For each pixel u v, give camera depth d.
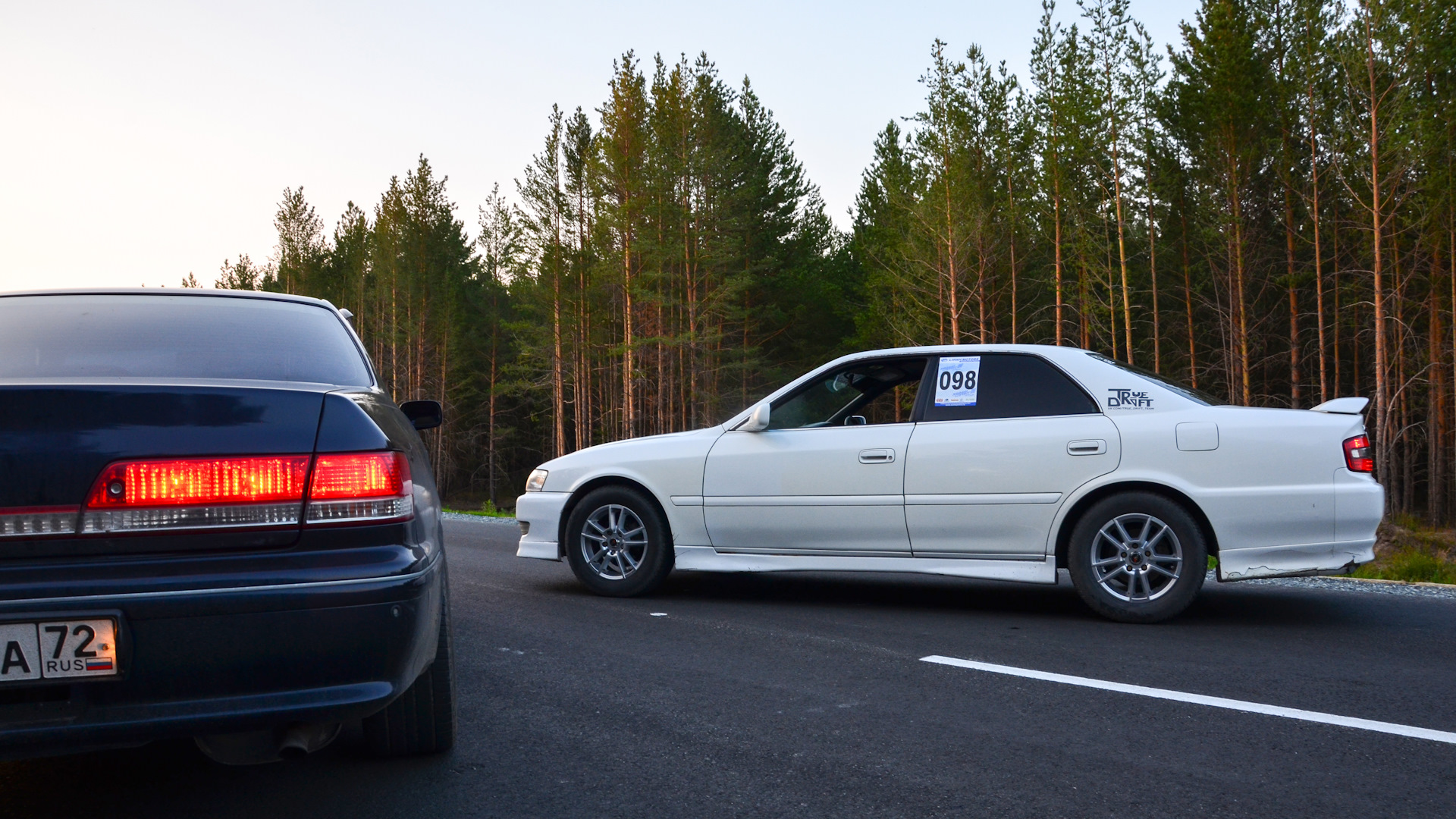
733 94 36.34
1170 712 3.74
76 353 3.04
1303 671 4.38
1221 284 33.38
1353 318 33.09
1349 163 28.16
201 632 2.30
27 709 2.22
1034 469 5.60
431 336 53.00
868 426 6.05
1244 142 29.69
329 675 2.42
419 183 52.28
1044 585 6.96
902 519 5.85
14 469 2.28
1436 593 6.59
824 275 45.53
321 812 2.76
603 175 35.69
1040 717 3.69
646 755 3.26
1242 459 5.31
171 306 3.43
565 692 4.06
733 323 40.69
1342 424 5.32
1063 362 5.81
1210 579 7.24
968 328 34.31
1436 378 30.22
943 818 2.73
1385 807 2.80
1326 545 5.23
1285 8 31.05
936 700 3.92
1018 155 33.31
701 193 35.91
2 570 2.24
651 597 6.47
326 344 3.43
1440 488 31.69
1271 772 3.09
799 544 6.10
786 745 3.36
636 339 37.16
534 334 43.41
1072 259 31.95
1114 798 2.87
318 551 2.46
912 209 30.98
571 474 6.64
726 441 6.30
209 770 3.12
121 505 2.32
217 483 2.40
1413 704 3.85
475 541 10.56
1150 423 5.48
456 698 3.61
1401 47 24.94
